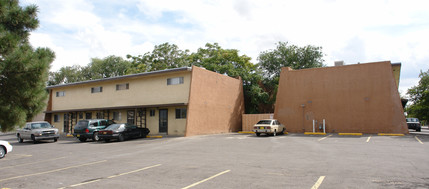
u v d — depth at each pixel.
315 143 16.20
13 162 12.14
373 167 8.62
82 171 9.34
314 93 26.45
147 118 26.59
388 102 23.33
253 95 33.81
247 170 8.59
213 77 27.44
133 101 27.47
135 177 8.05
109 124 23.48
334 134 23.44
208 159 11.02
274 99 34.94
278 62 37.94
